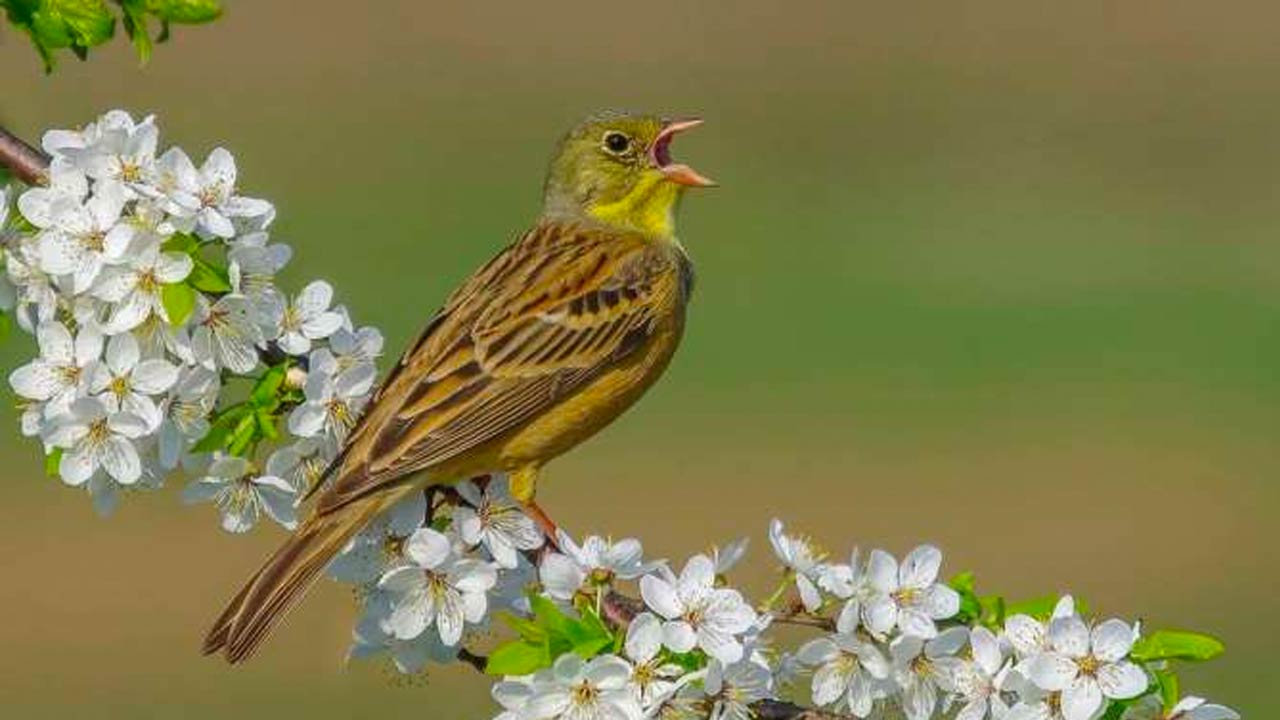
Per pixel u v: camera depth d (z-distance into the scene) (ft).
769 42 122.21
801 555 20.04
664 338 25.46
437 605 20.48
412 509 21.67
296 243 88.22
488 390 23.54
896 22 127.13
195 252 20.88
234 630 20.76
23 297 20.98
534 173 100.99
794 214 100.78
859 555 20.25
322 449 21.68
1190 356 85.30
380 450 21.45
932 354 84.99
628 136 27.12
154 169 20.84
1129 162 109.19
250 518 21.13
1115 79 120.88
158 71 102.58
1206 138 113.19
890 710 20.17
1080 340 87.04
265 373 21.15
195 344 20.79
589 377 24.58
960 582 20.42
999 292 90.43
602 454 73.72
